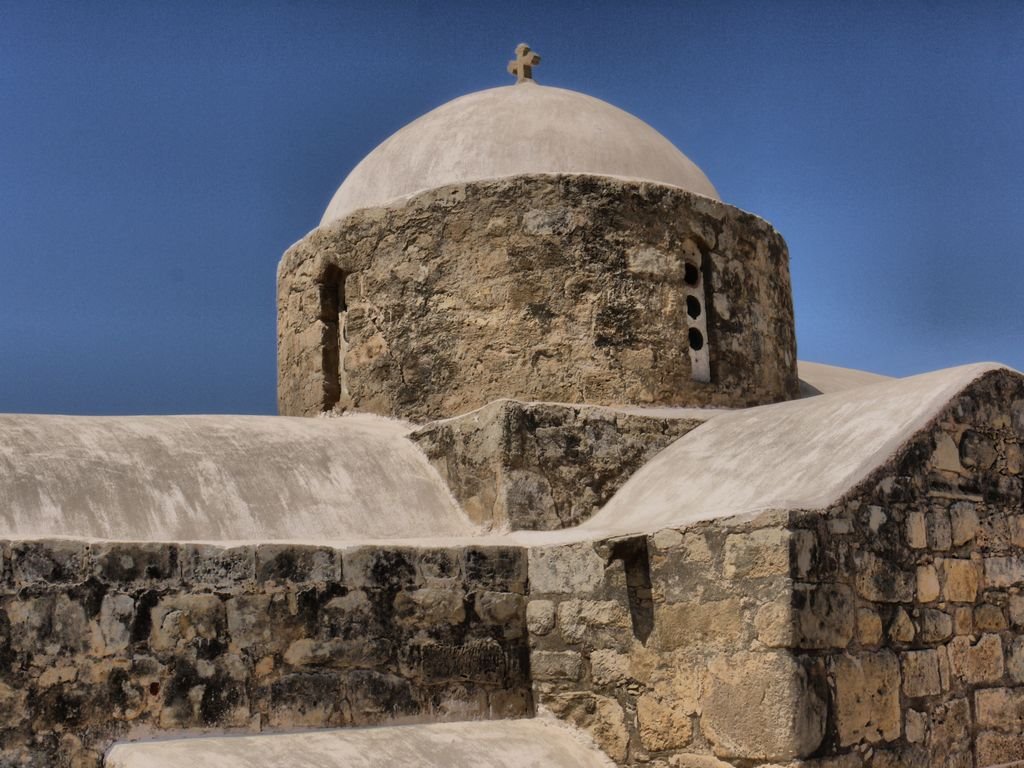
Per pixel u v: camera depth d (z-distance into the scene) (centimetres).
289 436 1706
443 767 1345
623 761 1428
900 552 1406
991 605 1497
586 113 1992
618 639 1449
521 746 1426
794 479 1458
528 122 1945
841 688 1318
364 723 1406
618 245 1822
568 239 1806
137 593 1312
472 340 1798
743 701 1316
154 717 1301
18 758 1234
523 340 1781
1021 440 1580
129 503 1488
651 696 1409
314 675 1388
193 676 1325
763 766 1292
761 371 1931
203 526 1496
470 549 1511
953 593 1455
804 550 1311
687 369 1838
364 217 1895
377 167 1978
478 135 1930
